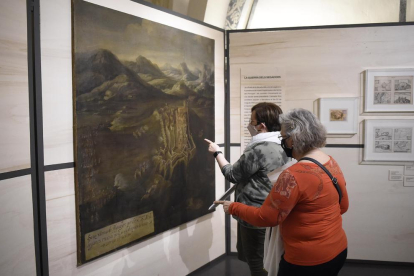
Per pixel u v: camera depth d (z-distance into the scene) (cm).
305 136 166
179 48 270
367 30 318
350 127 326
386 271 319
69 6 197
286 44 326
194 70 286
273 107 234
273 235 206
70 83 199
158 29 251
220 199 256
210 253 321
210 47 303
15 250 175
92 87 208
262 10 380
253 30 328
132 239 240
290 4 377
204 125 300
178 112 272
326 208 163
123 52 227
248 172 224
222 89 326
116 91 223
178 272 287
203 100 297
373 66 320
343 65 323
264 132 234
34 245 184
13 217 173
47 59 187
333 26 321
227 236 341
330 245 163
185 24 279
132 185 238
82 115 203
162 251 271
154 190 255
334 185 167
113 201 225
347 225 335
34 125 182
